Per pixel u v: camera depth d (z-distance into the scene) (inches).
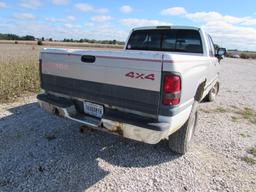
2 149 140.9
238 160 144.3
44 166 125.3
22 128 173.0
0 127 172.7
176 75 99.9
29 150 141.3
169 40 195.6
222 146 162.4
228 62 1326.3
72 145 151.1
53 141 155.1
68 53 127.6
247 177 126.6
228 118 227.9
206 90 206.8
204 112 244.5
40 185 110.1
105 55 112.7
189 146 155.4
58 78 136.0
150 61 101.0
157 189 112.3
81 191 107.9
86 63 120.7
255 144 168.7
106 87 115.8
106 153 143.5
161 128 101.4
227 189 115.3
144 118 107.4
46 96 143.6
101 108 121.8
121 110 114.7
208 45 196.2
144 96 105.1
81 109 132.6
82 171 123.0
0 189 106.2
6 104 229.9
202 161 139.8
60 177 117.0
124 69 108.1
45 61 141.5
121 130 112.2
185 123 135.6
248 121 222.7
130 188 112.0
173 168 130.7
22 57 560.1
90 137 163.9
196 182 119.3
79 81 126.0
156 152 147.5
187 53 189.2
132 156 141.6
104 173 122.7
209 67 186.7
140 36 208.5
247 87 434.6
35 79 305.4
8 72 310.5
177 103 104.0
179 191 111.8
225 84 456.8
